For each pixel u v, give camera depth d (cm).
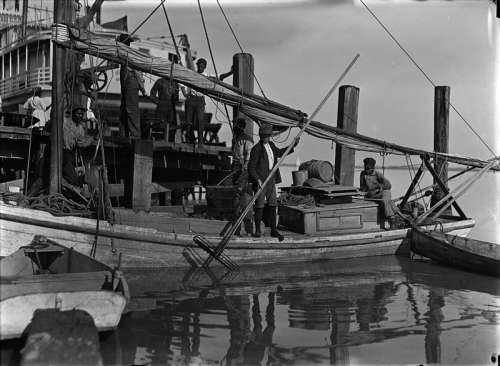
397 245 1008
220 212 928
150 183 986
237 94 873
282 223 980
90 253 720
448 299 668
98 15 1541
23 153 947
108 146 975
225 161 1255
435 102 1360
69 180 799
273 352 457
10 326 430
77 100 916
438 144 1355
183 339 483
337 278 784
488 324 554
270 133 854
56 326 409
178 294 644
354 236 945
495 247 957
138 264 757
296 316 570
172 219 822
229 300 626
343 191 983
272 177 864
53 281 482
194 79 823
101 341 470
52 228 696
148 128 1185
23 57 1518
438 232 1019
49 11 1783
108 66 1049
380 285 746
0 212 655
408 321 563
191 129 1237
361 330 527
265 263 857
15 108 1562
